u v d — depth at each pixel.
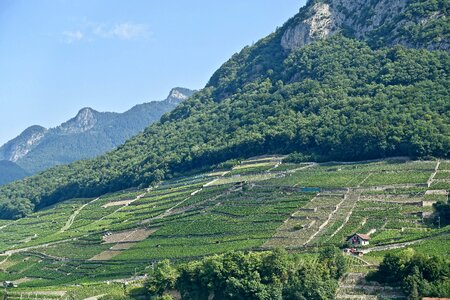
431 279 199.25
